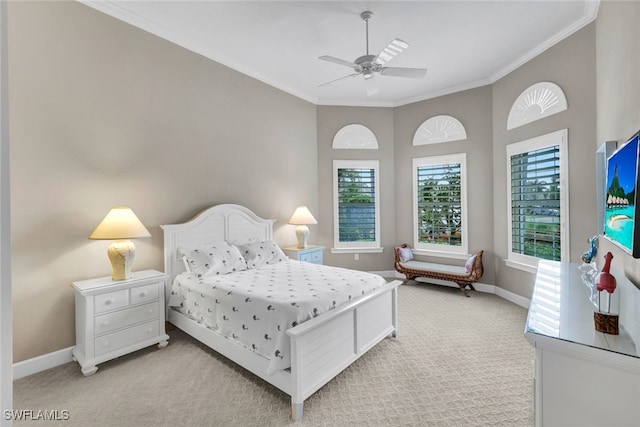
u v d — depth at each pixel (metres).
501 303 4.01
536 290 1.92
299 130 4.97
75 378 2.33
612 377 1.14
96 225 2.76
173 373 2.40
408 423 1.85
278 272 3.14
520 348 2.77
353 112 5.37
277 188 4.61
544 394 1.26
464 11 2.91
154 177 3.17
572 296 1.77
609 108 2.40
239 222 3.90
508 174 4.09
